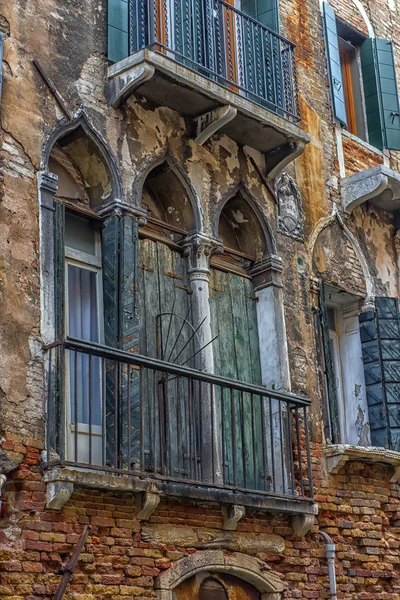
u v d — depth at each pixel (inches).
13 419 427.5
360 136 705.0
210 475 502.0
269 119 560.4
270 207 590.9
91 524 442.0
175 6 549.0
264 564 510.0
